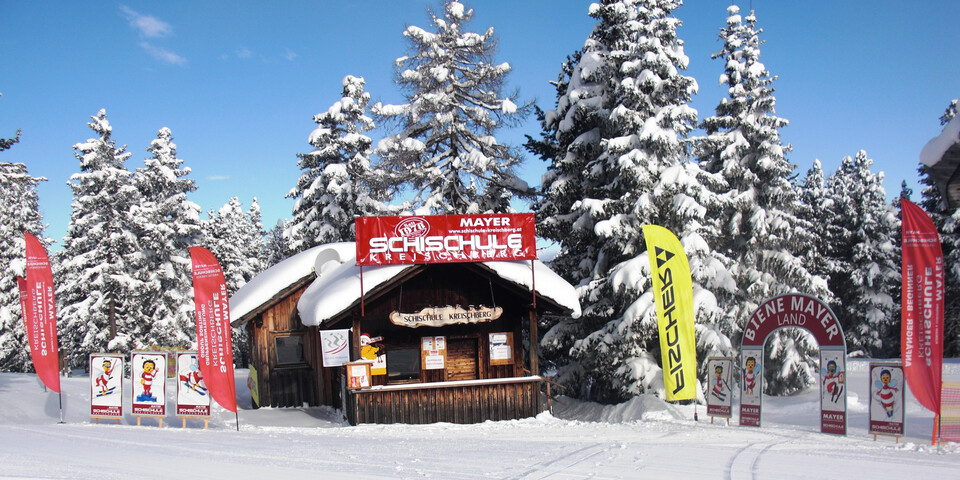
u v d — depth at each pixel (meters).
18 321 42.75
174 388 25.50
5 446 11.38
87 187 37.28
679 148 20.94
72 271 37.97
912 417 16.17
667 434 14.16
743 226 27.89
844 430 13.77
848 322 45.72
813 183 50.22
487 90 27.97
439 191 26.61
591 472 9.63
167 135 41.97
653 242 15.70
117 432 14.14
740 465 10.26
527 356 25.83
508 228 17.47
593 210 21.00
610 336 20.67
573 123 23.09
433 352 18.45
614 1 23.08
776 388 26.28
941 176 5.98
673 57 21.42
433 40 26.56
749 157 28.12
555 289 18.36
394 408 17.20
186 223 41.84
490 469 9.81
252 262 61.72
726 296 22.72
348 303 16.89
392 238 17.05
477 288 18.61
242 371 38.50
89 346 37.59
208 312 15.27
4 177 22.06
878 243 44.38
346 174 32.31
